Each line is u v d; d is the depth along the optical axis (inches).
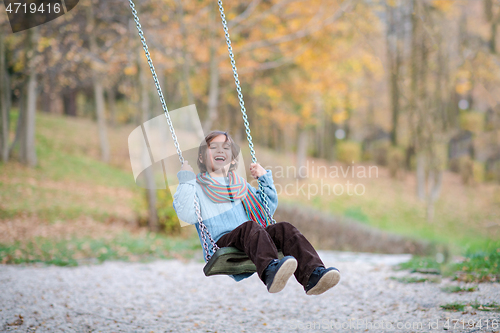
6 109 680.4
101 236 440.1
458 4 682.2
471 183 1019.9
